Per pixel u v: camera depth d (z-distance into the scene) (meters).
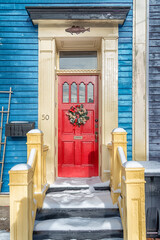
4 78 3.84
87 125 4.20
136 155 3.78
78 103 4.20
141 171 2.27
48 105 3.75
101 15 3.61
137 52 3.82
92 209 2.92
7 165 3.81
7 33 3.84
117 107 3.78
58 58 4.26
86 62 4.29
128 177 2.27
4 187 3.82
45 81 3.77
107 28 3.76
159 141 3.80
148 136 3.79
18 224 2.24
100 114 4.07
